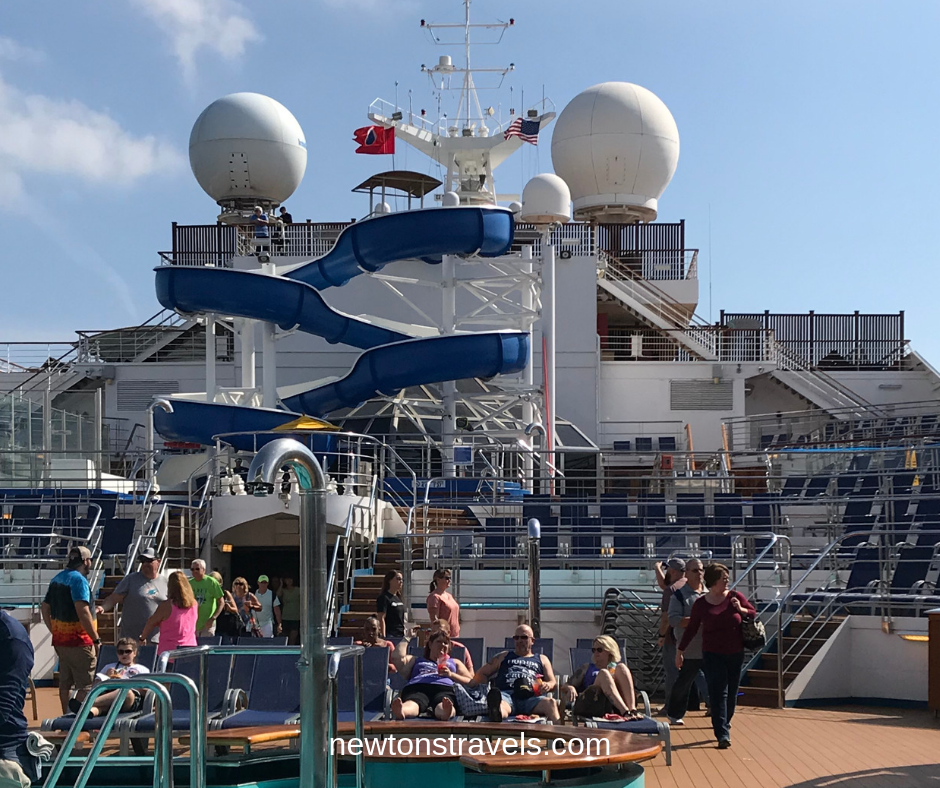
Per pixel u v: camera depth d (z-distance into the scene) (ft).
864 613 52.16
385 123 104.78
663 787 31.04
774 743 37.65
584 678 35.78
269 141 115.44
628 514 72.84
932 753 35.86
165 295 81.00
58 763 21.44
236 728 28.02
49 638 55.83
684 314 111.55
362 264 82.58
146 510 64.23
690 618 37.73
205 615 45.47
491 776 27.94
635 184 125.80
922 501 64.39
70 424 88.38
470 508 79.10
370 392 81.71
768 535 53.26
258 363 104.17
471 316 87.92
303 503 21.06
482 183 107.86
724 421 104.99
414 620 58.90
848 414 110.22
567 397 102.94
